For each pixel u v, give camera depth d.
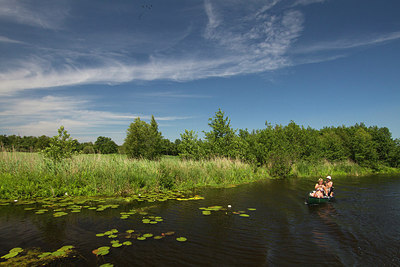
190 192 13.12
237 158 21.16
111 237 6.38
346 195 13.23
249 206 10.27
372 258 5.68
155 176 13.45
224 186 15.30
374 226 7.96
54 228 6.91
